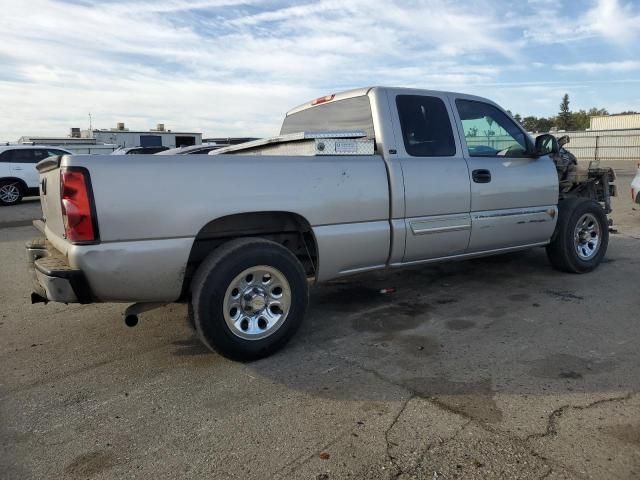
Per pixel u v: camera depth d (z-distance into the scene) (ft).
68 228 10.34
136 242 10.77
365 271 14.25
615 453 8.18
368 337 13.56
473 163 15.93
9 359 12.69
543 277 19.19
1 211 47.88
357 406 9.93
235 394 10.57
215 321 11.44
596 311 15.12
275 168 12.28
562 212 18.89
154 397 10.53
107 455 8.57
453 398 10.11
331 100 16.20
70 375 11.68
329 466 8.09
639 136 127.54
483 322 14.46
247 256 11.68
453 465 8.00
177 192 11.05
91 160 10.37
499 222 16.55
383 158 14.17
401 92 15.01
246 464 8.22
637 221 32.45
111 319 15.57
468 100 16.55
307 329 14.28
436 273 20.22
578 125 332.60
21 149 53.93
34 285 12.21
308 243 13.73
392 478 7.77
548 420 9.20
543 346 12.59
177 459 8.41
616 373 10.99
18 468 8.29
